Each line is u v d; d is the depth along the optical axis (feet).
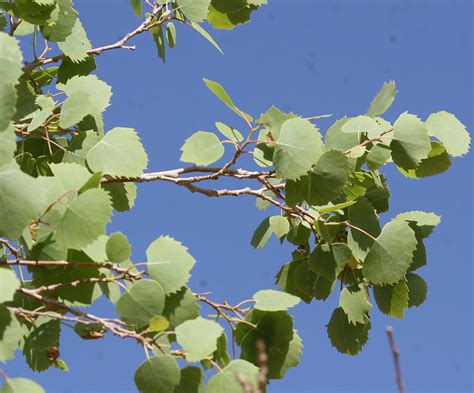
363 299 9.78
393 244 9.70
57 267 9.39
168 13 10.32
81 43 10.20
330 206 9.79
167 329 9.25
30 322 9.47
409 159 9.67
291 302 9.36
